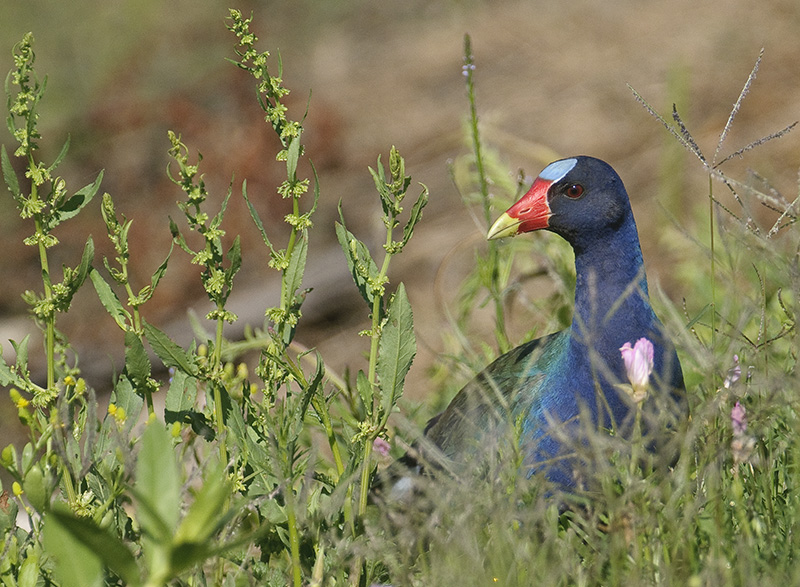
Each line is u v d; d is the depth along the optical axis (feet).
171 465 13.28
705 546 17.92
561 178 24.76
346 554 18.71
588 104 59.98
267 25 78.28
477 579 17.07
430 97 65.51
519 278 34.96
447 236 51.85
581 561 18.58
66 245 57.31
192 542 12.73
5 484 41.47
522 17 72.18
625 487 18.06
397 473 24.76
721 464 18.42
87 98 67.56
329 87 69.97
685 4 68.54
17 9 78.33
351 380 44.19
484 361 32.32
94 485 18.89
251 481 20.97
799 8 63.57
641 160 53.93
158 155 60.44
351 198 57.67
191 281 52.54
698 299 36.50
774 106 55.31
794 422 19.39
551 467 22.22
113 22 75.20
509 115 60.85
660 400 20.20
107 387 49.34
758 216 44.78
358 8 79.20
